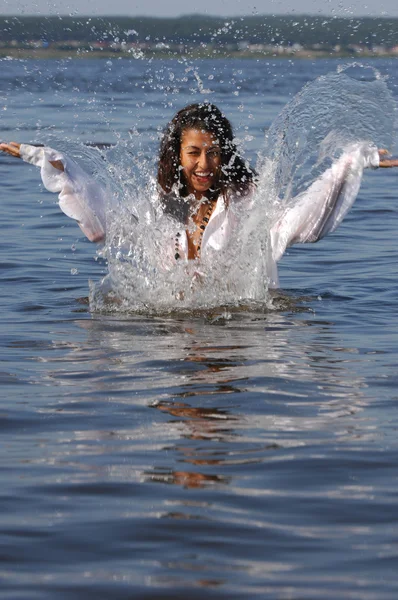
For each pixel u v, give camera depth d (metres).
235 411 4.80
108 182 7.55
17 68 58.91
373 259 9.43
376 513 3.63
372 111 7.73
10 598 3.02
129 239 7.44
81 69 59.72
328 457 4.18
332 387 5.20
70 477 3.98
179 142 7.15
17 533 3.47
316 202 7.31
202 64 65.94
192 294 7.38
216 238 7.34
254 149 18.27
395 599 3.01
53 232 11.09
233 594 3.05
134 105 29.06
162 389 5.17
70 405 4.92
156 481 3.93
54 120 23.84
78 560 3.28
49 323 6.77
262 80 46.47
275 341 6.22
